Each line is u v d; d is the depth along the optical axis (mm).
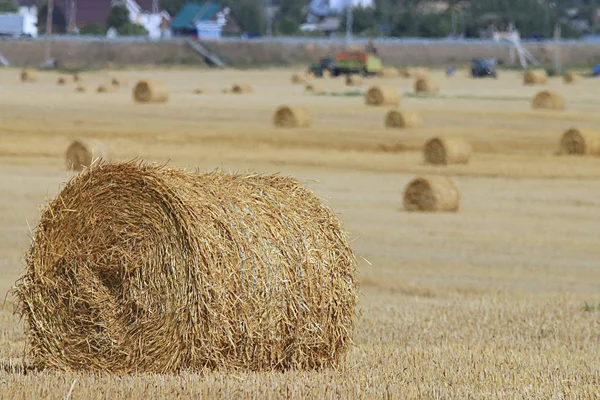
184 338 26250
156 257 26562
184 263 26219
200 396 22906
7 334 34062
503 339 35188
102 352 27062
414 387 24906
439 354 30969
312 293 27359
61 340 27406
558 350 33031
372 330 36812
